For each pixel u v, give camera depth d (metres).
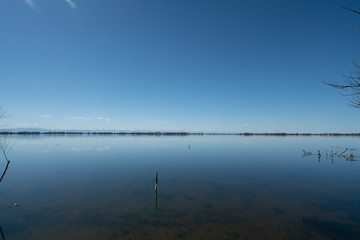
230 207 11.31
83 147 50.84
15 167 23.31
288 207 11.30
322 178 18.30
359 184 16.17
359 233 8.38
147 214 10.37
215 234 8.39
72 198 12.75
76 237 8.13
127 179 17.83
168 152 40.06
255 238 8.07
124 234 8.38
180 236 8.24
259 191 14.33
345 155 33.50
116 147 51.78
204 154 36.78
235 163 26.53
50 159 29.59
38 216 10.06
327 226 9.00
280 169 22.56
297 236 8.20
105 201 12.27
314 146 55.91
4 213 10.40
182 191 14.35
